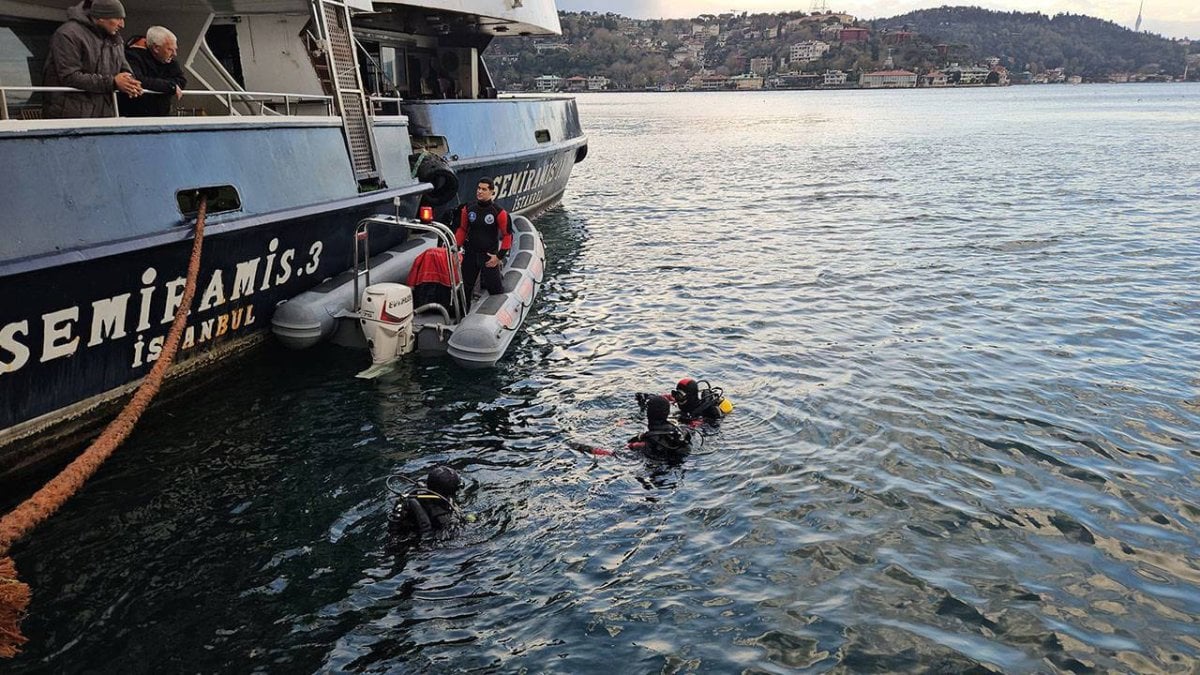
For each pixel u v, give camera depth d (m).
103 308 6.92
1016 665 4.55
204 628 4.81
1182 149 41.06
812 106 124.25
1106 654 4.65
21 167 6.20
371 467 6.81
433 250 10.04
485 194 10.42
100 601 5.07
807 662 4.53
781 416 7.77
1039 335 10.45
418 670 4.45
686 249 16.56
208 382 8.61
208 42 11.45
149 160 7.30
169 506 6.20
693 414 7.59
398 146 11.92
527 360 9.51
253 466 6.84
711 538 5.71
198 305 8.05
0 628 3.80
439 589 5.14
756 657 4.56
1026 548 5.67
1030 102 132.00
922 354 9.66
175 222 7.52
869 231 18.39
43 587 5.21
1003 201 22.98
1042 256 15.38
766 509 6.09
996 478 6.64
